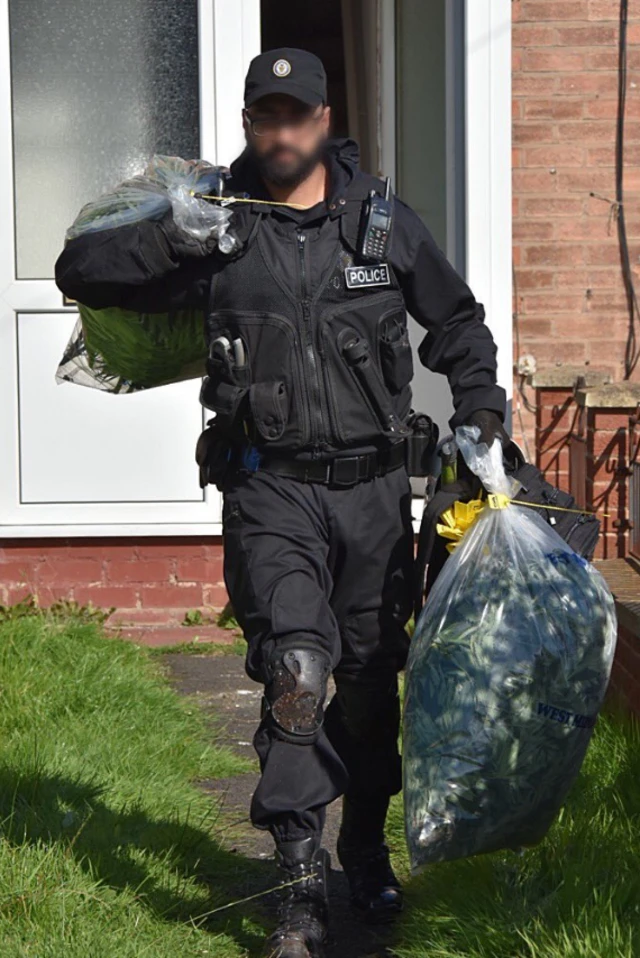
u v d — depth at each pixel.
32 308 20.23
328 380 10.14
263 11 31.17
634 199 21.92
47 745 13.70
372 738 10.96
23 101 20.28
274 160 10.07
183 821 12.59
